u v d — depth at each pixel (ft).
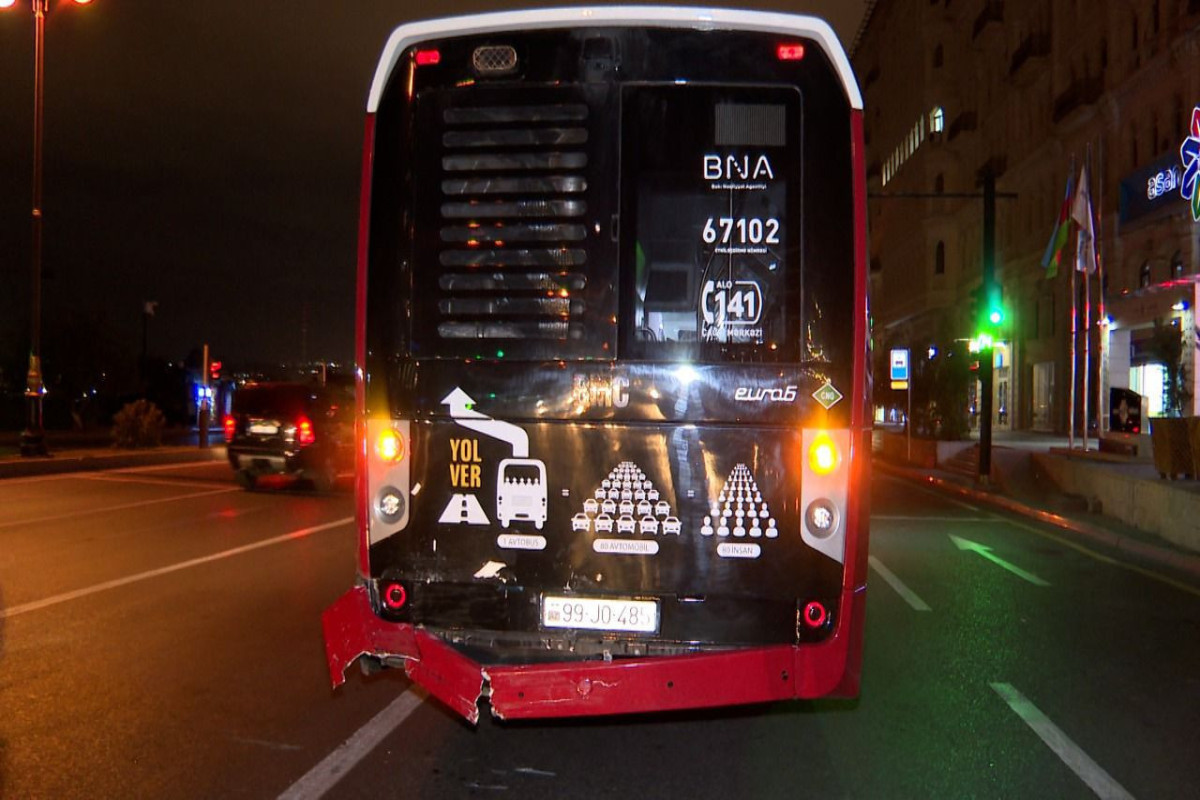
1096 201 106.63
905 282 191.21
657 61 15.76
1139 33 97.86
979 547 43.37
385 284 16.29
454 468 16.05
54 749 17.33
